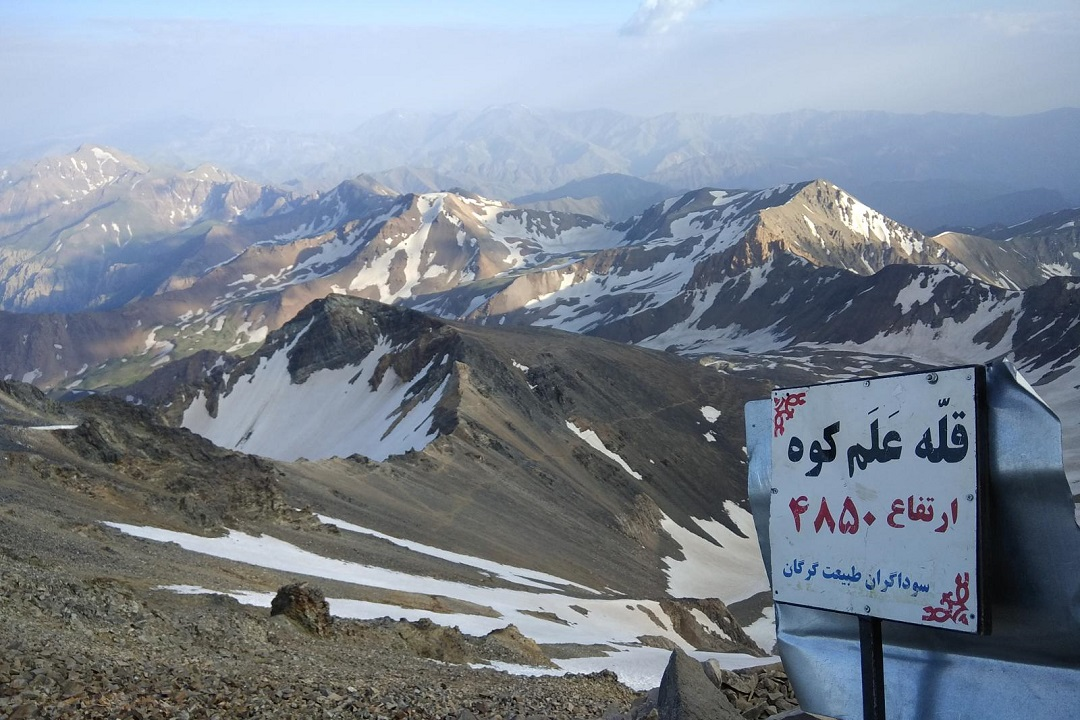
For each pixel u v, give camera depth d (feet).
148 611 71.77
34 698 38.27
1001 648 21.59
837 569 23.68
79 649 50.67
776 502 25.36
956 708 22.08
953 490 21.35
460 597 209.36
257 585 145.48
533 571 292.20
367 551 230.68
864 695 22.95
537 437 492.13
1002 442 20.97
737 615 368.68
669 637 257.55
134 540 154.20
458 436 428.15
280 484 278.26
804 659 25.31
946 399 21.58
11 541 111.96
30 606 60.75
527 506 378.12
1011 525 20.84
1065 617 20.21
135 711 38.70
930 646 22.95
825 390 24.14
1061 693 20.63
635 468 545.44
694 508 532.73
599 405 628.28
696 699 35.60
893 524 22.48
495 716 50.93
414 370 650.43
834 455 23.95
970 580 20.85
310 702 46.16
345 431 620.08
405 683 62.34
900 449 22.43
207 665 55.57
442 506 338.13
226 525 213.05
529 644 128.36
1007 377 20.93
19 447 217.56
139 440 256.93
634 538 424.87
